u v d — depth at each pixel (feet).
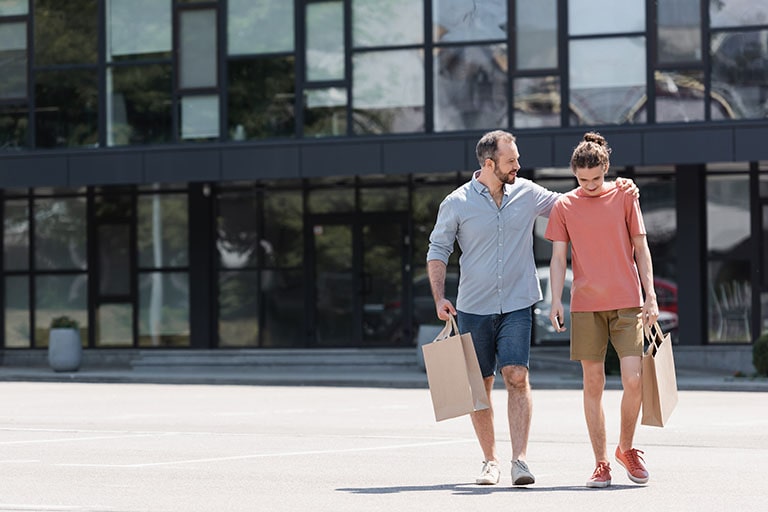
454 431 72.90
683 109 129.39
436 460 56.95
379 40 135.54
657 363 45.24
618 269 45.52
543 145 128.67
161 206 147.43
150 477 50.34
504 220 46.06
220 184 145.69
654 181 137.08
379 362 136.98
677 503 42.11
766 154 124.67
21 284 150.82
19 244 150.82
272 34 138.21
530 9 132.36
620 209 45.60
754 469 53.11
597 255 45.65
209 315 144.97
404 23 135.03
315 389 115.14
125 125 141.49
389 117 135.33
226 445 64.08
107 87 141.90
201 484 48.11
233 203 145.48
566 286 138.92
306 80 137.18
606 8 130.93
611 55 130.72
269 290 144.66
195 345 145.07
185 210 146.82
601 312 45.85
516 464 45.93
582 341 46.06
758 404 94.12
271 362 139.13
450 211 46.37
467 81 133.69
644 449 62.64
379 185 142.00
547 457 58.39
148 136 140.97
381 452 60.59
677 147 126.00
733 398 100.73
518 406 46.11
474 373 45.57
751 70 128.47
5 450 61.31
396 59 135.23
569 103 131.44
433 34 134.41
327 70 136.67
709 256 135.54
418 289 140.97
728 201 135.33
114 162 138.21
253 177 134.92
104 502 43.14
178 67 140.36
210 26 139.74
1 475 51.03
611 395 100.73
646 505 41.63
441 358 45.39
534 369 133.39
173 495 44.98
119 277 148.46
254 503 42.78
